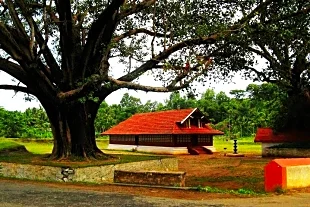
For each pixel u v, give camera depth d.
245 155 34.41
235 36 17.11
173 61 16.86
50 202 10.38
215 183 17.44
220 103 76.06
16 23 17.03
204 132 40.25
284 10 18.55
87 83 16.44
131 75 17.94
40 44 18.47
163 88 16.22
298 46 21.08
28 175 17.47
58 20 18.20
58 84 18.56
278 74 26.11
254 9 17.41
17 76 18.25
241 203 10.12
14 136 57.06
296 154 29.20
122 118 71.25
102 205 9.91
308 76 27.03
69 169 15.96
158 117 43.88
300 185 12.67
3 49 16.94
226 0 18.89
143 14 20.48
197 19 19.20
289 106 29.59
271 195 11.41
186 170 22.84
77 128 18.89
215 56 19.56
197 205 9.85
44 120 64.94
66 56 18.03
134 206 9.76
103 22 16.95
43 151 34.84
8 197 11.26
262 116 60.25
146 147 42.25
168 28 18.69
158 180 14.12
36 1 19.16
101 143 56.72
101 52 18.36
